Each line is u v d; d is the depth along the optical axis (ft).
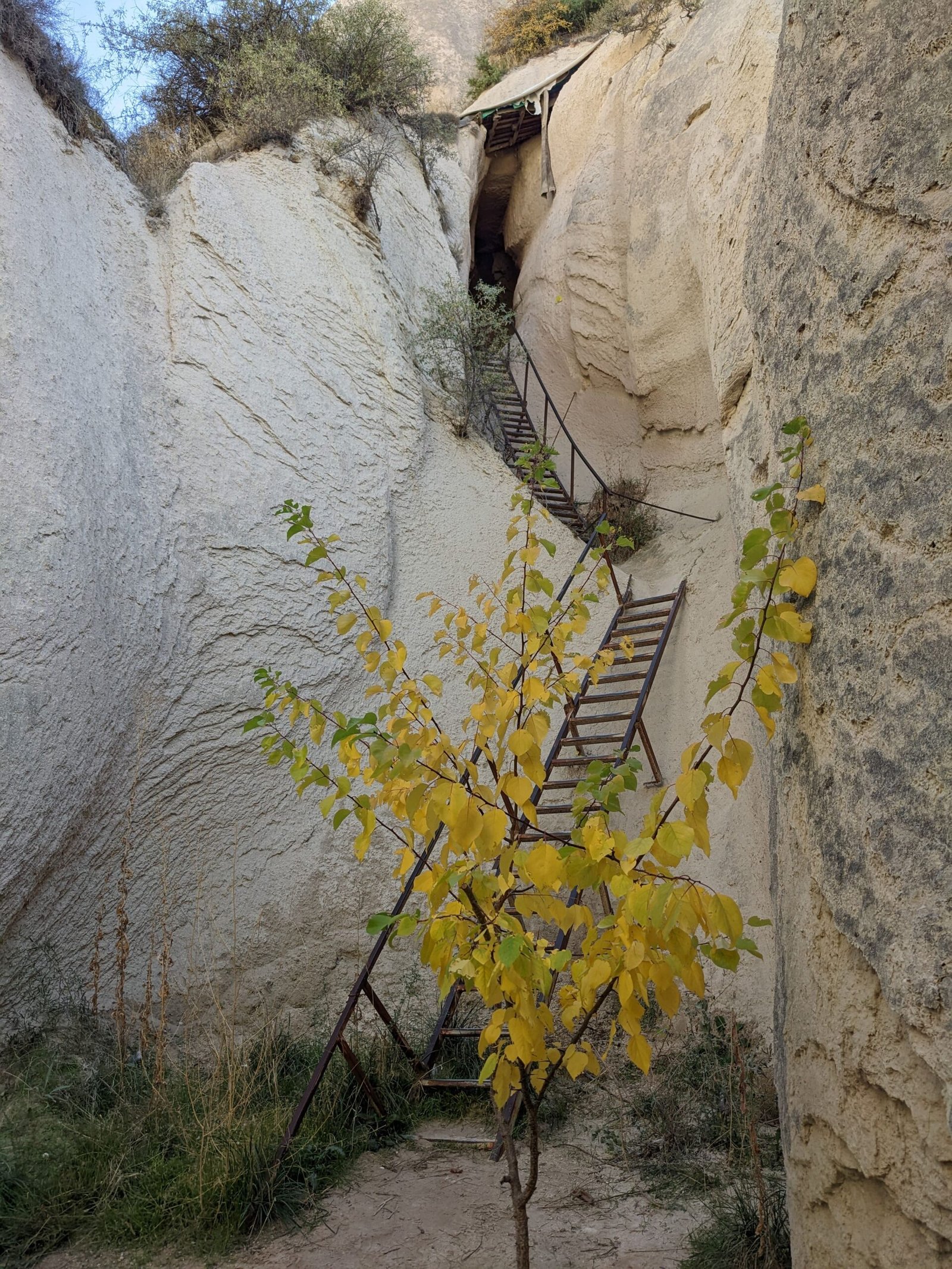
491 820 8.67
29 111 18.79
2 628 14.28
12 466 15.11
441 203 33.58
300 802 19.33
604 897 9.13
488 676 10.69
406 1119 14.94
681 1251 10.74
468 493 24.99
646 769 22.17
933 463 6.80
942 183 7.06
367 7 31.09
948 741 6.27
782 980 8.75
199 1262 10.93
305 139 26.81
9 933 14.52
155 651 17.38
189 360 20.33
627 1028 8.20
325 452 21.63
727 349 17.31
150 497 18.19
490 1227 11.62
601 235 32.81
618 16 37.96
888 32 8.00
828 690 7.91
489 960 9.00
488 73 43.68
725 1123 14.16
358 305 24.52
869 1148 6.80
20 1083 13.30
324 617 20.24
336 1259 10.95
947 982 5.95
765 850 19.11
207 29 28.99
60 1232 11.23
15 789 14.05
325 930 18.85
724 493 27.14
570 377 33.78
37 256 17.08
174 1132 12.98
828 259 8.75
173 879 17.46
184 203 22.31
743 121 22.21
